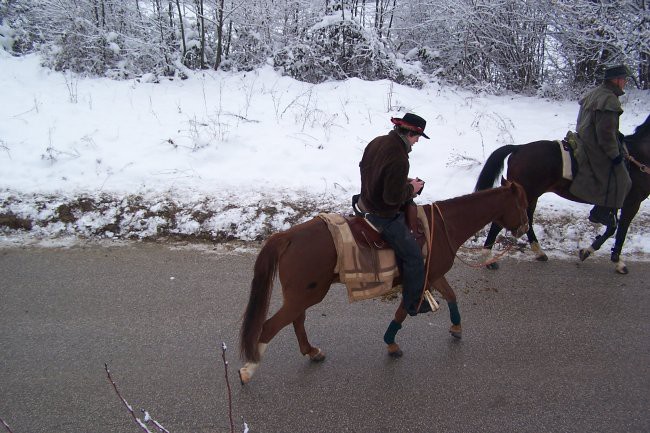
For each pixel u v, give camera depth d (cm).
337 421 352
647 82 1123
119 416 350
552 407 366
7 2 1095
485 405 368
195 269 541
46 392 369
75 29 1025
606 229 587
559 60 1195
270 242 364
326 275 364
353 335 448
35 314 455
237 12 1081
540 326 461
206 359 409
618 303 498
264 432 342
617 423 353
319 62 1123
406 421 352
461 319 472
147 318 456
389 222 362
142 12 1111
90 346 418
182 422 347
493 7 1130
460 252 595
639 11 1016
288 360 416
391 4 1185
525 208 436
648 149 557
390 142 348
